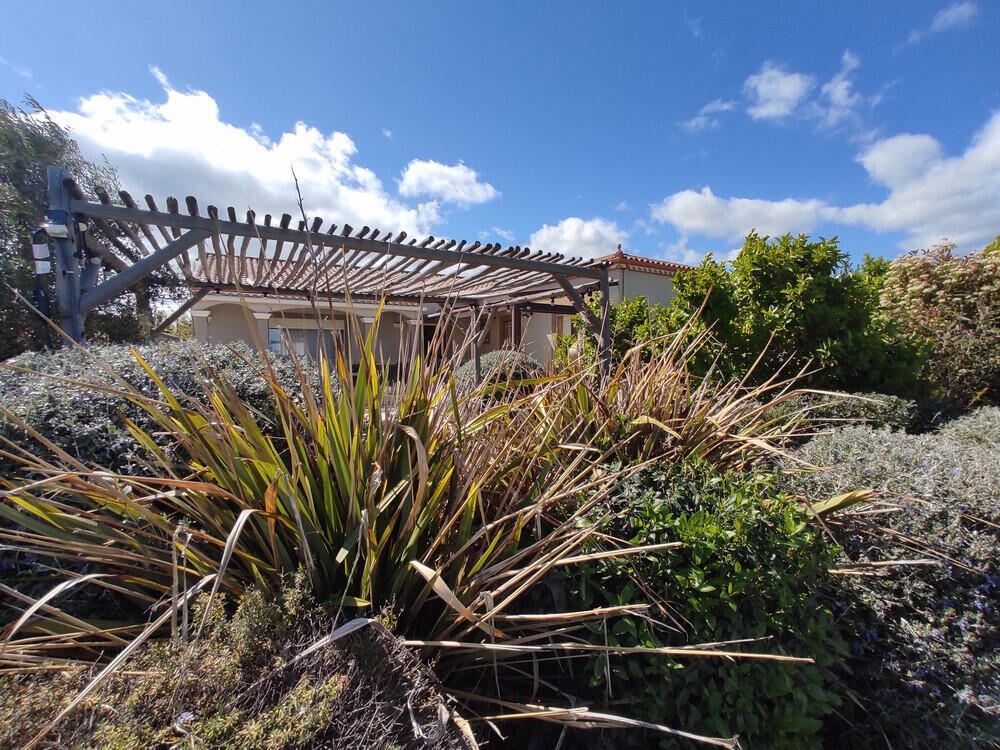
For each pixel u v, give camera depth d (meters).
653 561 1.44
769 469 2.23
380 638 1.07
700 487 1.67
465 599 1.29
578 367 2.37
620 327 6.37
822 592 1.75
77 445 1.63
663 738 1.34
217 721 0.87
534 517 1.55
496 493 1.70
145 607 1.29
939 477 2.07
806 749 1.44
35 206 4.56
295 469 1.31
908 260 6.23
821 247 4.50
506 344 2.62
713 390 2.43
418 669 1.07
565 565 1.46
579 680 1.44
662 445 2.02
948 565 1.76
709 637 1.39
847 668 1.62
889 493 1.95
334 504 1.34
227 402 1.52
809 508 1.72
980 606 1.72
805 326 4.48
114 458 1.69
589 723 1.16
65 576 1.33
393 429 1.42
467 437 1.61
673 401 2.20
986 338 5.14
